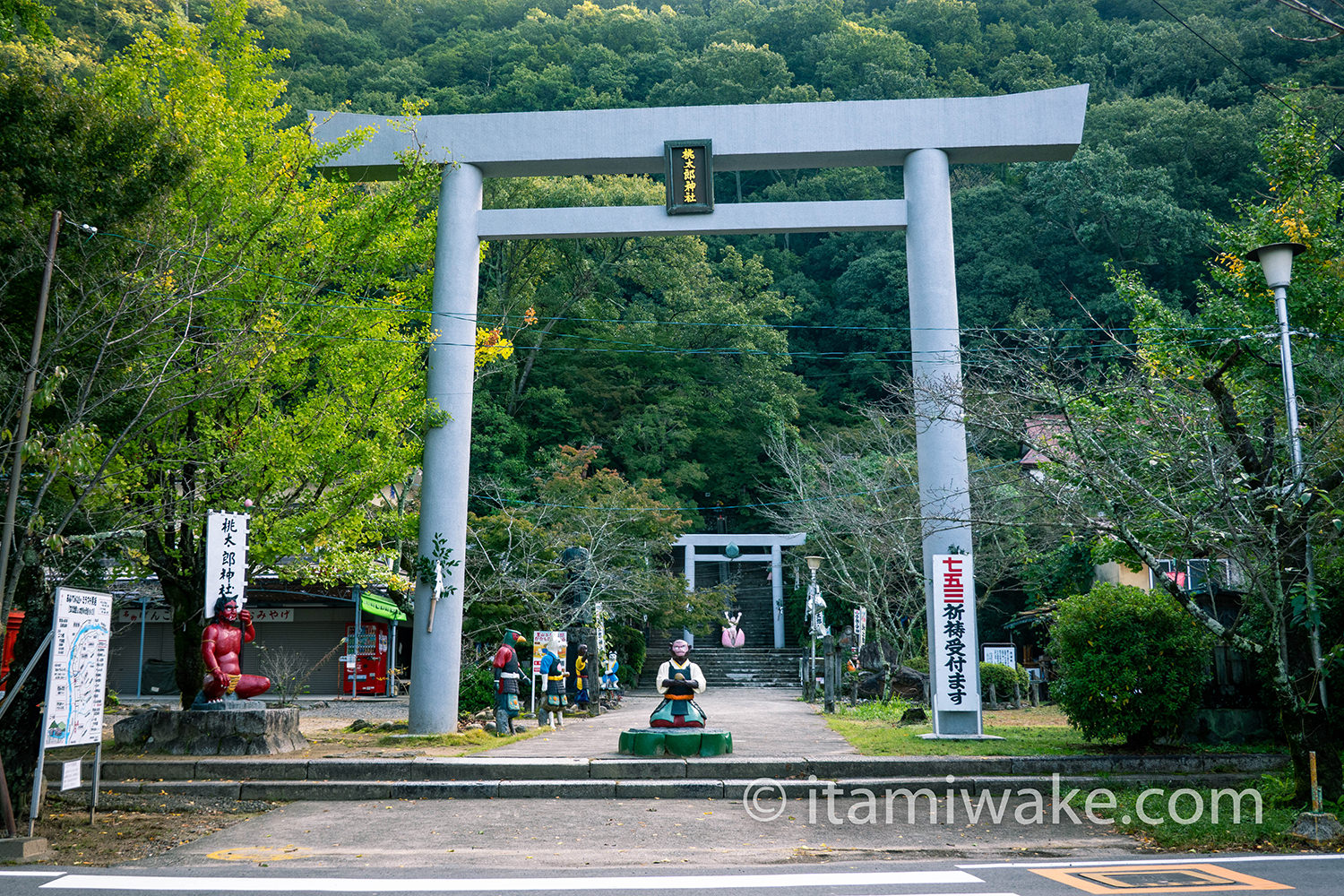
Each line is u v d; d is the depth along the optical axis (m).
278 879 6.01
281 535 12.37
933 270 12.93
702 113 13.41
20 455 7.30
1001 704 21.16
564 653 17.67
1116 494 9.38
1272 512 8.35
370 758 10.17
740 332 41.72
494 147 13.53
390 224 13.07
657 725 11.13
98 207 9.36
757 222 13.30
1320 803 7.48
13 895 5.52
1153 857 6.73
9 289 8.77
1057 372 11.58
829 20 59.03
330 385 13.36
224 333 11.19
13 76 9.03
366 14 63.34
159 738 10.72
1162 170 38.47
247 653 24.98
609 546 24.25
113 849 7.14
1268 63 44.44
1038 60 52.56
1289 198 12.10
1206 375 11.47
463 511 13.03
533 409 41.19
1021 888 5.61
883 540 22.00
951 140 13.25
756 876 6.05
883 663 22.44
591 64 54.69
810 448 31.70
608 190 39.94
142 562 13.11
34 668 8.45
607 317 43.59
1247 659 11.76
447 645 12.72
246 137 12.81
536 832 7.83
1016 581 30.11
